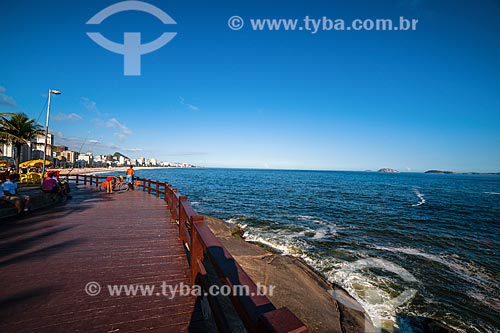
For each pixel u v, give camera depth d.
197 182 44.78
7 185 6.49
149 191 12.43
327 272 6.99
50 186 8.62
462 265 7.89
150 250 4.12
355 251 8.80
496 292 6.22
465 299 5.87
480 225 13.92
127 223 6.07
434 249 9.43
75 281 2.97
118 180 15.32
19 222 6.02
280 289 5.38
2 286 2.80
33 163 16.72
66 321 2.20
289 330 0.85
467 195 31.75
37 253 3.91
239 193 26.95
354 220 14.19
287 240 9.75
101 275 3.15
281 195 25.75
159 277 3.12
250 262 6.68
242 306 1.16
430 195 30.44
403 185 49.47
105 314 2.31
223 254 1.76
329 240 9.99
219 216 14.29
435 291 6.16
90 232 5.21
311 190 32.50
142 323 2.21
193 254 2.71
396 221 14.28
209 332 2.14
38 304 2.45
